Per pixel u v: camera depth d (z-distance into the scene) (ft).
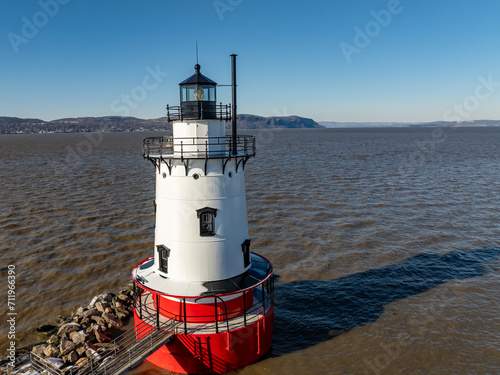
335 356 65.21
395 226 128.88
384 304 80.89
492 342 67.46
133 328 72.02
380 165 276.82
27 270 97.09
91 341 67.46
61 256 105.60
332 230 125.90
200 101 59.62
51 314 78.48
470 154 353.10
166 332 58.44
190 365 58.70
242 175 63.98
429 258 102.47
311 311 79.10
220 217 60.44
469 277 91.30
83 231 125.39
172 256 61.36
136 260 104.37
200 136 60.59
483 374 60.23
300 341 69.31
